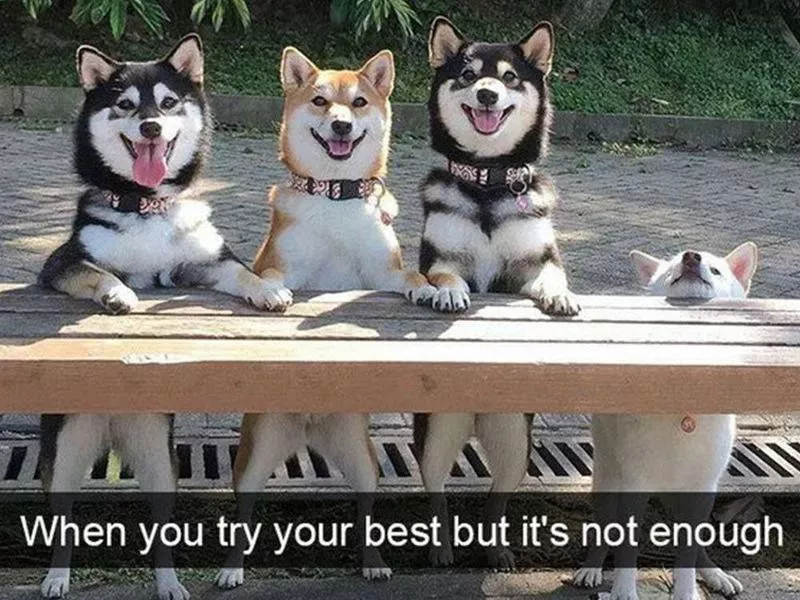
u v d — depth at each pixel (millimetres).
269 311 1195
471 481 1544
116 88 1331
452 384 1040
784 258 2707
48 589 1233
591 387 1055
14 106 4238
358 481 1330
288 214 1467
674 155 4301
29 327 1099
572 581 1315
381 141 1484
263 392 1022
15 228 2633
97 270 1237
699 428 1196
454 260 1459
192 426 1699
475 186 1462
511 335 1140
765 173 3994
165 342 1066
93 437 1233
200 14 4254
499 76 1463
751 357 1081
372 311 1210
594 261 2598
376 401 1039
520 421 1375
